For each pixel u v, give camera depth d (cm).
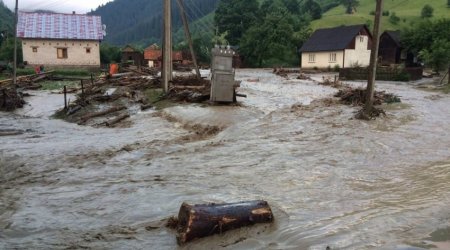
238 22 8319
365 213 581
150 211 629
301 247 484
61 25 5081
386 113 1556
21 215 640
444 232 506
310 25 8138
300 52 6162
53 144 1266
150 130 1450
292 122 1373
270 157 938
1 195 759
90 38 4994
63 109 2114
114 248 505
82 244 521
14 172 938
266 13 8544
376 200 637
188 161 941
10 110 2248
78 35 4991
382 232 513
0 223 607
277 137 1163
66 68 4919
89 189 766
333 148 1010
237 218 533
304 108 1700
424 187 697
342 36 5634
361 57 5594
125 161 985
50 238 545
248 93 2322
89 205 673
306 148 1016
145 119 1667
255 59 6975
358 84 3312
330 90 2644
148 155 1034
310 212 593
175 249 496
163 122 1562
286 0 9569
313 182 744
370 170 817
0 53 5569
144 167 913
